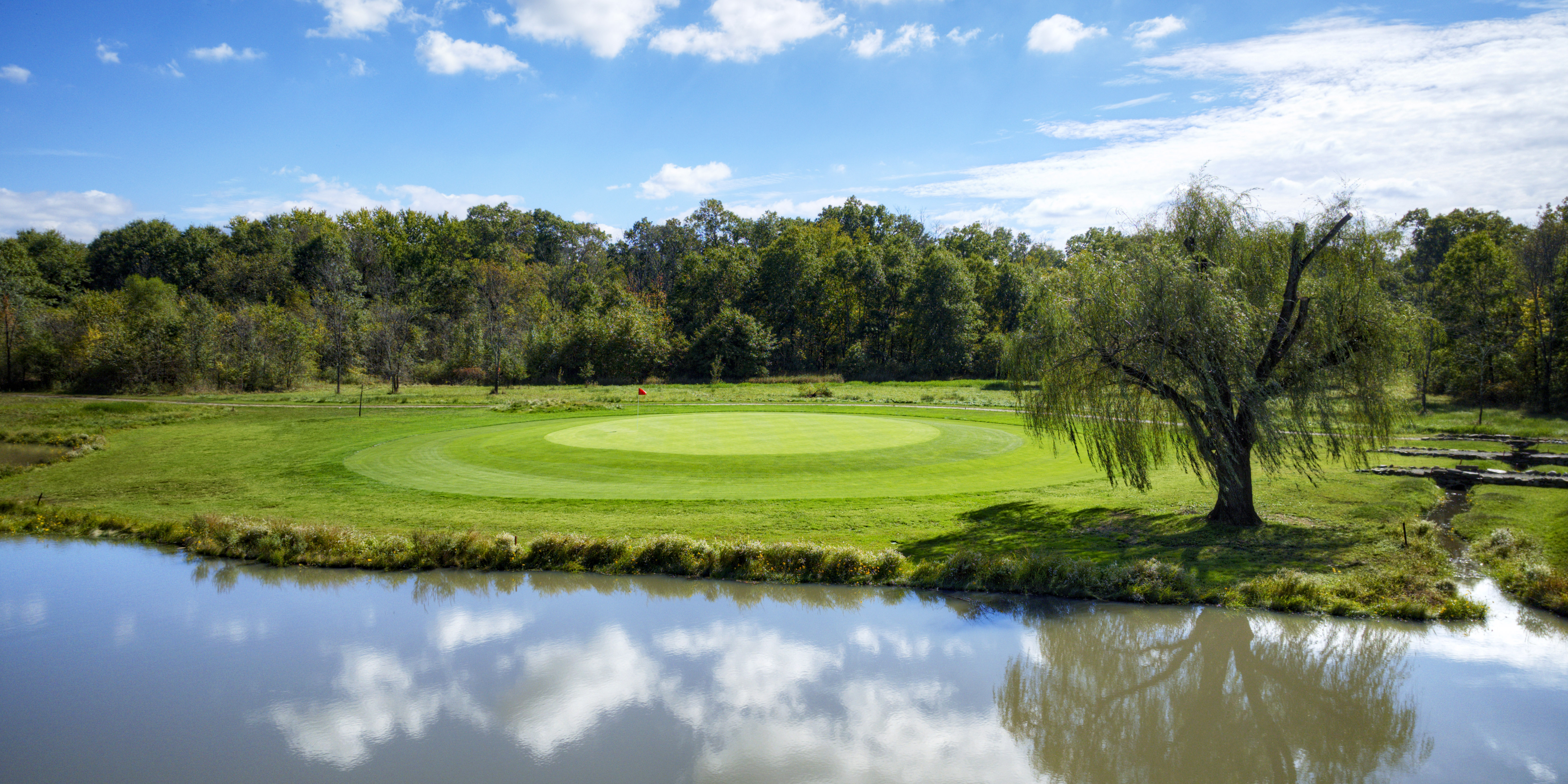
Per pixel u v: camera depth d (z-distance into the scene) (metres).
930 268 79.94
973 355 79.31
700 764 9.09
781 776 8.83
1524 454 25.72
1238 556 15.71
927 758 9.25
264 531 17.70
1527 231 60.44
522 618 13.81
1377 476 22.97
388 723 10.11
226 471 25.97
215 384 57.75
